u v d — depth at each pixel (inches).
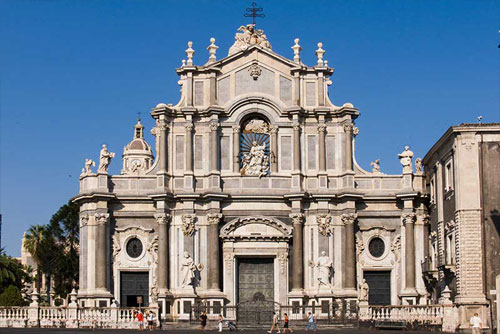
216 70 2984.7
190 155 2947.8
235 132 2972.4
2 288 4355.3
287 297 2915.8
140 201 2957.7
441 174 2716.5
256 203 2950.3
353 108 2965.1
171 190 2942.9
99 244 2906.0
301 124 2979.8
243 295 2952.8
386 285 2957.7
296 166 2942.9
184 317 2849.4
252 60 3014.3
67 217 4411.9
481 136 2487.7
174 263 2923.2
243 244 2935.5
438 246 2748.5
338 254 2935.5
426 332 2413.9
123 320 2731.3
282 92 3002.0
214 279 2891.2
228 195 2925.7
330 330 2613.2
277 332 2559.1
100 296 2869.1
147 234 2950.3
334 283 2920.8
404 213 2938.0
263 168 2972.4
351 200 2925.7
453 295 2556.6
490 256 2444.6
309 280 2920.8
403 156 2984.7
